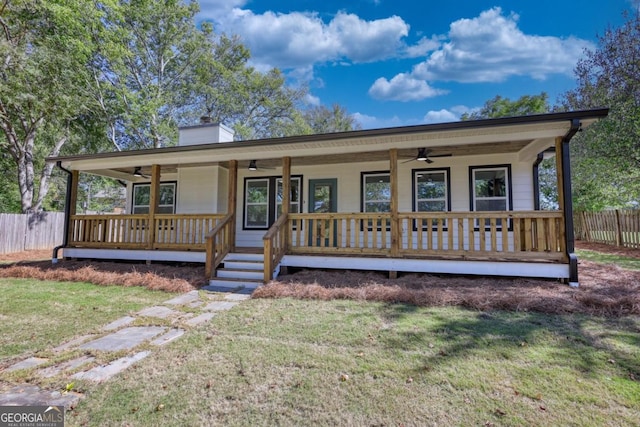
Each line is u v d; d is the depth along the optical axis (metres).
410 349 3.09
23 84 11.95
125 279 6.44
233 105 22.58
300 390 2.42
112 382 2.59
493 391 2.36
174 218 7.95
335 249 6.61
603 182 13.86
